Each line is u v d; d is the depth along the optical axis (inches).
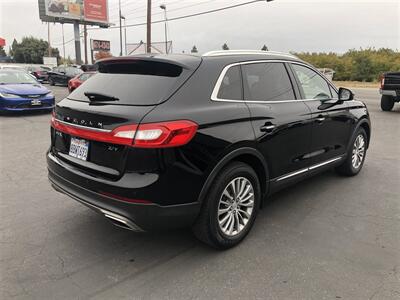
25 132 369.4
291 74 168.6
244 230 143.0
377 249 138.2
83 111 127.9
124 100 123.7
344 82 1665.8
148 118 113.3
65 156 140.4
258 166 147.3
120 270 124.8
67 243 142.6
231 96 136.6
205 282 118.3
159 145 112.5
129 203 114.5
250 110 139.3
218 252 136.3
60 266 126.9
